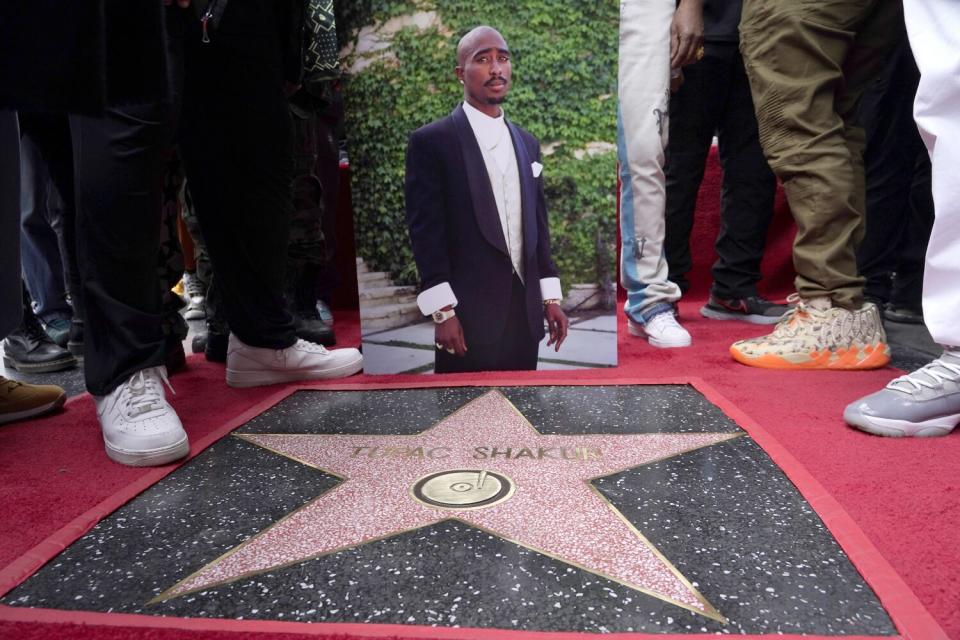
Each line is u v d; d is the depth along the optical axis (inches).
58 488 51.9
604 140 81.0
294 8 76.2
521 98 80.1
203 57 70.2
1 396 69.3
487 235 82.1
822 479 48.5
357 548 40.7
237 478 52.9
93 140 53.2
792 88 79.5
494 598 34.7
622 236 104.9
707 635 31.2
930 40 54.6
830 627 31.7
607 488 48.4
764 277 153.6
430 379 82.0
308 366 83.9
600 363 84.7
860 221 82.7
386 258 83.9
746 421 61.5
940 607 32.7
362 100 81.4
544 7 79.0
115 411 57.9
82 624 33.4
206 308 101.5
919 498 44.8
